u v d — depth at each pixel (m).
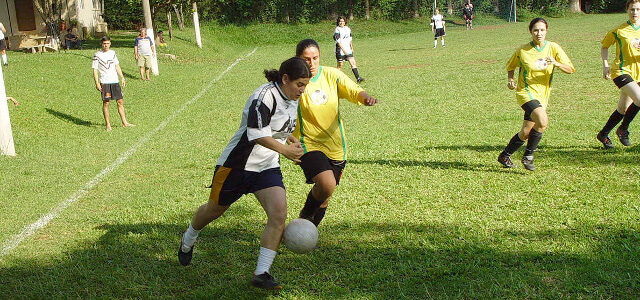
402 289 4.17
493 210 5.69
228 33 42.62
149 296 4.30
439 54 24.03
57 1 26.75
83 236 5.62
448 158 7.91
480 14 51.81
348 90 4.88
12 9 26.72
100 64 11.70
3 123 9.32
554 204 5.77
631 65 7.64
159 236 5.48
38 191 7.36
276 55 30.11
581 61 17.72
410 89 14.72
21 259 5.08
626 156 7.46
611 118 7.78
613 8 52.97
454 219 5.50
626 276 4.11
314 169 4.77
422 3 49.75
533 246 4.73
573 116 10.32
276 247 4.10
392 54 26.02
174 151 9.59
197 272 4.69
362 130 10.23
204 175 7.92
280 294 4.25
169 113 13.70
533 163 7.46
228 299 4.21
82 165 8.81
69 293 4.41
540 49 6.92
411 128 10.14
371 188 6.72
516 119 10.38
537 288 4.05
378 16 48.12
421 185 6.71
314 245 4.10
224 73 21.48
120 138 11.00
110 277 4.62
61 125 11.84
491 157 7.88
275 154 4.26
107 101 11.77
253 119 3.96
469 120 10.56
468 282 4.21
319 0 46.31
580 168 7.05
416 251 4.81
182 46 30.00
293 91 4.06
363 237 5.21
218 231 5.52
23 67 16.50
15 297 4.36
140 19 40.03
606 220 5.21
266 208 4.12
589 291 3.94
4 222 6.13
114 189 7.43
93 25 32.56
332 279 4.42
